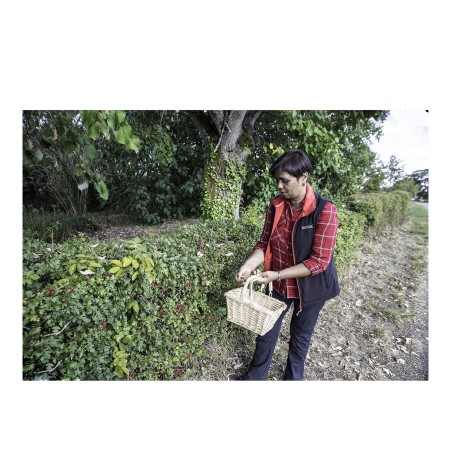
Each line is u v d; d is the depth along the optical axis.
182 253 1.82
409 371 2.25
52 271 1.32
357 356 2.38
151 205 7.11
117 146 6.13
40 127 2.27
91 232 5.82
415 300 3.39
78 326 1.32
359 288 3.61
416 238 6.58
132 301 1.46
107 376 1.45
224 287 2.12
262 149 5.12
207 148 4.12
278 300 1.67
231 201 4.09
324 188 5.70
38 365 1.29
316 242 1.57
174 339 1.80
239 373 2.05
